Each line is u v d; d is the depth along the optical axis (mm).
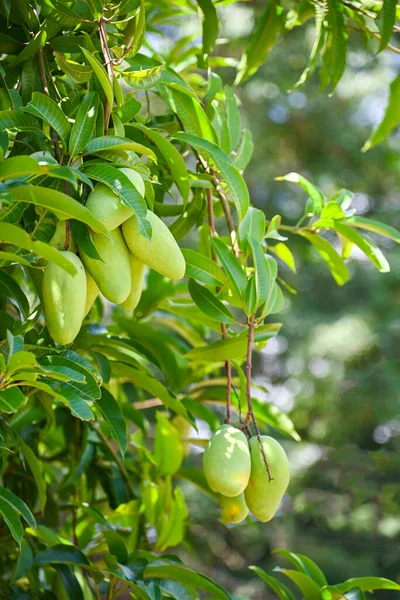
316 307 9172
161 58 2684
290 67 8852
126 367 2244
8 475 2428
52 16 2033
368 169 9367
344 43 2496
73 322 1654
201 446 2656
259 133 8852
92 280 1729
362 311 8922
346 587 2234
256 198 9367
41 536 2225
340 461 8305
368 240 2391
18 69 2098
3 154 1666
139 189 1729
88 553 2461
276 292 2049
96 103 1792
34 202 1634
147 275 2576
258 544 8273
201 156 2270
